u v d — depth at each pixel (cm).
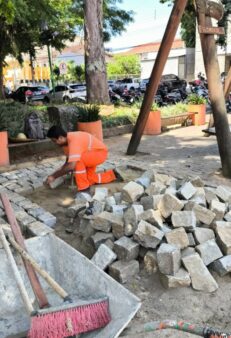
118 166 633
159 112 1020
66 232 407
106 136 1016
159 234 330
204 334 203
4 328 312
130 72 4294
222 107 579
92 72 1392
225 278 326
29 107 1246
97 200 405
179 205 362
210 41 572
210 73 578
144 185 448
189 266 314
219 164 673
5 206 340
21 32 1769
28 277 302
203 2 555
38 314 238
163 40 627
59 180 546
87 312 253
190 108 1177
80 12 2059
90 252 368
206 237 347
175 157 739
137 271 333
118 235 359
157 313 289
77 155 461
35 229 389
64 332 244
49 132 465
